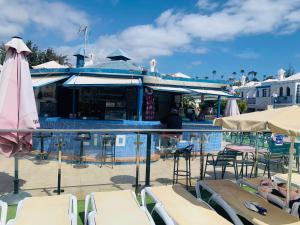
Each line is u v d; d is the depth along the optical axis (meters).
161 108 14.59
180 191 5.35
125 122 9.92
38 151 10.12
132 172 8.41
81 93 12.59
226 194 5.30
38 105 13.02
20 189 6.36
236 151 7.66
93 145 9.56
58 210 4.17
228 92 13.56
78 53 14.20
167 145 9.91
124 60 14.62
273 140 8.71
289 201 5.00
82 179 7.50
